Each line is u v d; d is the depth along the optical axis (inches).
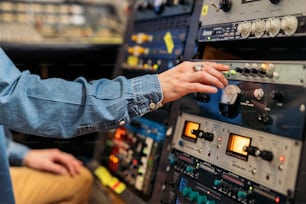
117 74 70.9
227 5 41.6
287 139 32.2
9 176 49.3
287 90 32.9
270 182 32.7
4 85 35.3
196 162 42.4
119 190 58.6
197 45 47.4
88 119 35.7
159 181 49.9
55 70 79.0
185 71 37.1
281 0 35.3
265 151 33.4
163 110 53.1
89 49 79.1
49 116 35.6
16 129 36.6
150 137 55.2
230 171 37.3
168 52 55.1
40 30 123.5
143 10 67.5
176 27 54.7
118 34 124.0
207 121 42.1
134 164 57.7
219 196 38.1
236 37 39.9
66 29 127.0
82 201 70.3
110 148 67.8
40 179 67.7
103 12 133.3
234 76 39.0
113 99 36.0
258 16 37.7
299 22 33.3
